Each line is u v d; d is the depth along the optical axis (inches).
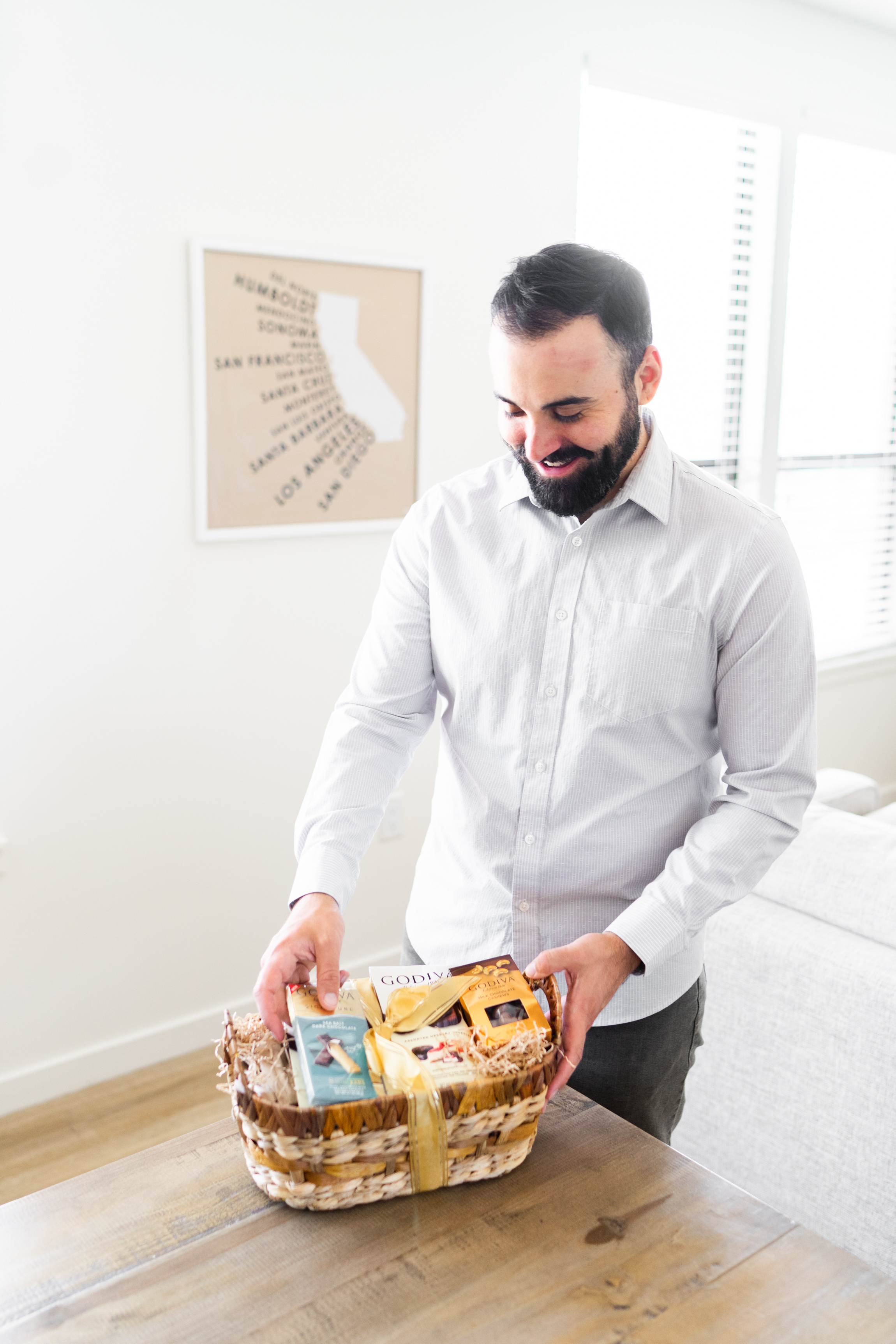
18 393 75.0
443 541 47.9
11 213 72.6
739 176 121.6
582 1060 47.3
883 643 154.2
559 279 38.0
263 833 93.7
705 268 121.6
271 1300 30.0
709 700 45.0
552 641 45.1
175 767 87.7
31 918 82.6
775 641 42.5
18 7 70.6
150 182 78.0
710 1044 64.9
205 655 87.7
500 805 46.8
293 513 89.8
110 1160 78.1
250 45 80.6
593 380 38.8
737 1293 30.5
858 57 126.3
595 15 100.4
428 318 94.3
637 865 45.5
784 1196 62.6
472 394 99.7
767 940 60.8
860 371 144.3
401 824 102.1
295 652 92.7
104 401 78.8
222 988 93.7
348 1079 32.3
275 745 93.0
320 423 89.8
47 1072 85.0
